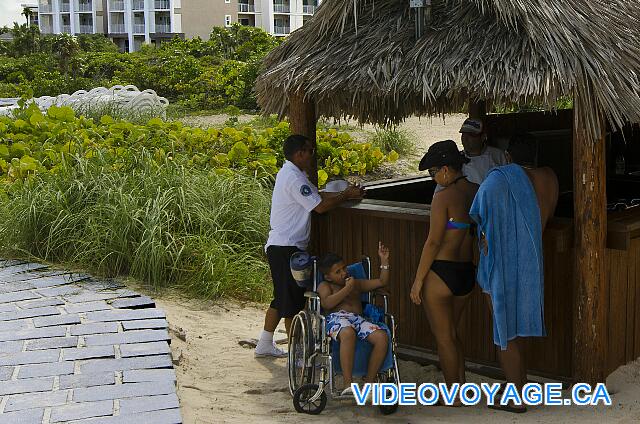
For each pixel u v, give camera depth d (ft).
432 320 18.44
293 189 20.47
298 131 21.98
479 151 21.48
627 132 30.66
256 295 28.12
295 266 18.79
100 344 20.71
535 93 16.87
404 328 21.75
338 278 18.33
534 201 17.49
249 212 31.07
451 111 28.63
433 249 17.94
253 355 22.43
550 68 17.10
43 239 29.45
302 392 17.99
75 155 34.45
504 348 17.29
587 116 17.31
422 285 18.26
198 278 27.55
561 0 18.70
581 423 16.98
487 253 17.37
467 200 18.01
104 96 64.75
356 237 22.17
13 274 27.45
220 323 25.20
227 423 17.19
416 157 59.62
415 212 20.75
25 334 21.47
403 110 25.99
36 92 128.47
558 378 19.30
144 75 128.47
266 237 30.48
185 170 32.12
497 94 17.25
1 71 165.68
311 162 22.25
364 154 53.78
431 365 21.12
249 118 89.97
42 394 17.53
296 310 21.01
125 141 41.75
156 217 28.22
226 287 27.76
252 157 42.50
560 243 18.12
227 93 105.91
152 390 17.78
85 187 30.35
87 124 47.47
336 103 23.22
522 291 17.42
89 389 17.81
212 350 22.74
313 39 20.95
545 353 19.52
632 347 20.49
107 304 24.36
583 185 17.81
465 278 18.22
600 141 17.65
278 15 296.30
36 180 32.01
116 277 27.66
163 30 285.84
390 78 18.88
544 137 28.50
